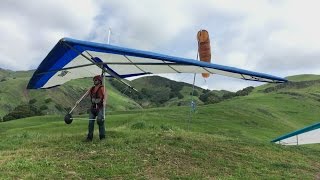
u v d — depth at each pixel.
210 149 14.10
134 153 12.25
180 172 10.84
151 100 156.38
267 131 46.41
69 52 13.42
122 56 13.19
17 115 101.00
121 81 15.33
